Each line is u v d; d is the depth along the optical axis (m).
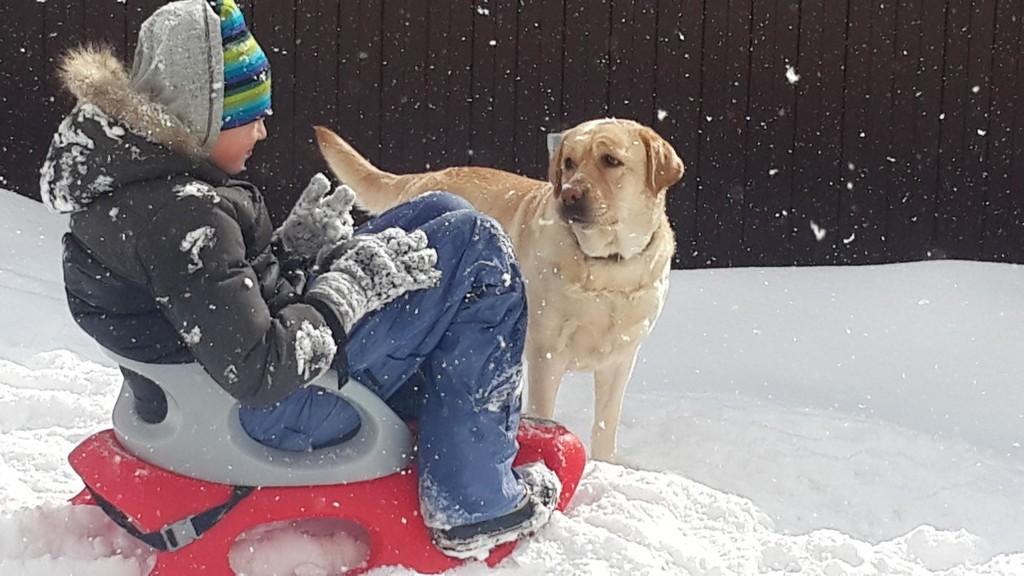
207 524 2.32
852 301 5.88
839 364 5.04
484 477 2.43
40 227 6.30
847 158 6.66
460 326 2.46
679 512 2.84
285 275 2.41
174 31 2.17
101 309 2.23
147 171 2.12
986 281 6.05
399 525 2.43
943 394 4.70
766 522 2.93
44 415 3.48
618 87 6.66
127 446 2.44
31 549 2.47
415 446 2.53
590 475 2.97
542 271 3.79
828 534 2.79
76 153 2.12
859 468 3.78
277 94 6.68
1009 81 6.57
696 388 4.72
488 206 4.39
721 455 3.87
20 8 6.59
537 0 6.61
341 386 2.33
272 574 2.42
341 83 6.69
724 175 6.68
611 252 3.73
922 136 6.64
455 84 6.70
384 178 4.86
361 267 2.31
